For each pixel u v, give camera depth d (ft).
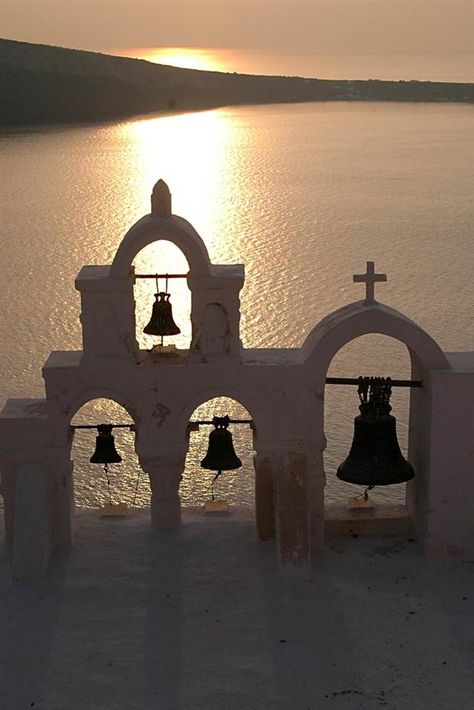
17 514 45.14
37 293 166.20
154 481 47.50
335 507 49.57
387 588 44.21
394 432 44.70
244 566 45.57
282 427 45.93
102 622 42.16
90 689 38.47
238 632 41.47
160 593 43.91
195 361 45.34
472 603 43.19
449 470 45.27
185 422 46.32
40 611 42.83
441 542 46.01
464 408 44.57
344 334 44.78
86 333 44.93
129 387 45.57
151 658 40.09
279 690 38.29
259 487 46.68
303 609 42.83
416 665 39.55
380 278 45.55
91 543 47.34
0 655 40.29
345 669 39.40
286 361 45.80
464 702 37.63
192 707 37.50
